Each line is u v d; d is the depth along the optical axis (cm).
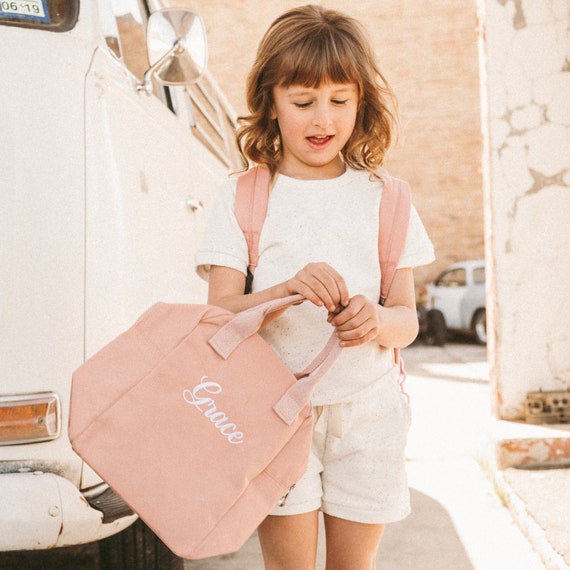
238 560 295
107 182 193
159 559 225
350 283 158
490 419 415
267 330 159
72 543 172
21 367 175
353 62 155
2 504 164
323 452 161
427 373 838
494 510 344
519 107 406
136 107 226
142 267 208
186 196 272
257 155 170
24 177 179
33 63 184
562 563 257
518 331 408
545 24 403
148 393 134
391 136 171
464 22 1480
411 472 407
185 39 237
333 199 162
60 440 177
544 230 405
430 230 1510
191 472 132
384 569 283
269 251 160
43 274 179
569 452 369
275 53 157
